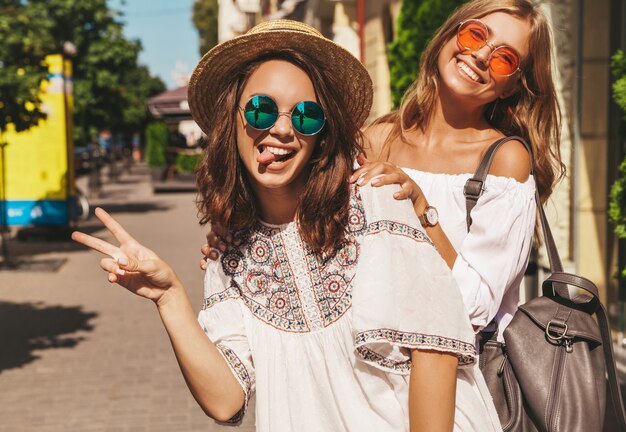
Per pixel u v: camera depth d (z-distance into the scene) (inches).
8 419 194.5
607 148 233.3
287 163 66.6
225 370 69.4
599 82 233.0
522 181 83.0
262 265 70.5
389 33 455.2
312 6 592.1
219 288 72.6
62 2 679.1
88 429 187.2
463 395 67.2
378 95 467.5
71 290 378.0
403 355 65.0
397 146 94.7
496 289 78.2
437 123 92.4
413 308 63.2
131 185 1239.5
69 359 252.1
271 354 69.5
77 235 66.6
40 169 557.6
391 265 64.0
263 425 69.7
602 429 76.7
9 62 406.6
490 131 91.7
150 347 266.1
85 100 706.8
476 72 87.4
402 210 66.3
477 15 88.1
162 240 567.5
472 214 81.1
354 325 63.9
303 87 66.4
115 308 334.0
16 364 246.8
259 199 71.0
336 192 66.9
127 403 206.5
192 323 68.7
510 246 79.5
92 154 967.6
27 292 374.6
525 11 87.7
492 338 82.6
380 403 66.3
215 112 70.9
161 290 68.2
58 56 545.6
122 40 713.6
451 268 76.8
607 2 230.5
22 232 561.3
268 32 66.8
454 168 89.2
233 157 69.9
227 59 69.2
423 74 93.2
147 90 1537.9
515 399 78.0
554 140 94.1
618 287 230.1
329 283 67.9
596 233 234.4
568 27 242.8
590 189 234.7
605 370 78.4
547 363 77.2
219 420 70.5
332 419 67.9
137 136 2298.2
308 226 66.9
